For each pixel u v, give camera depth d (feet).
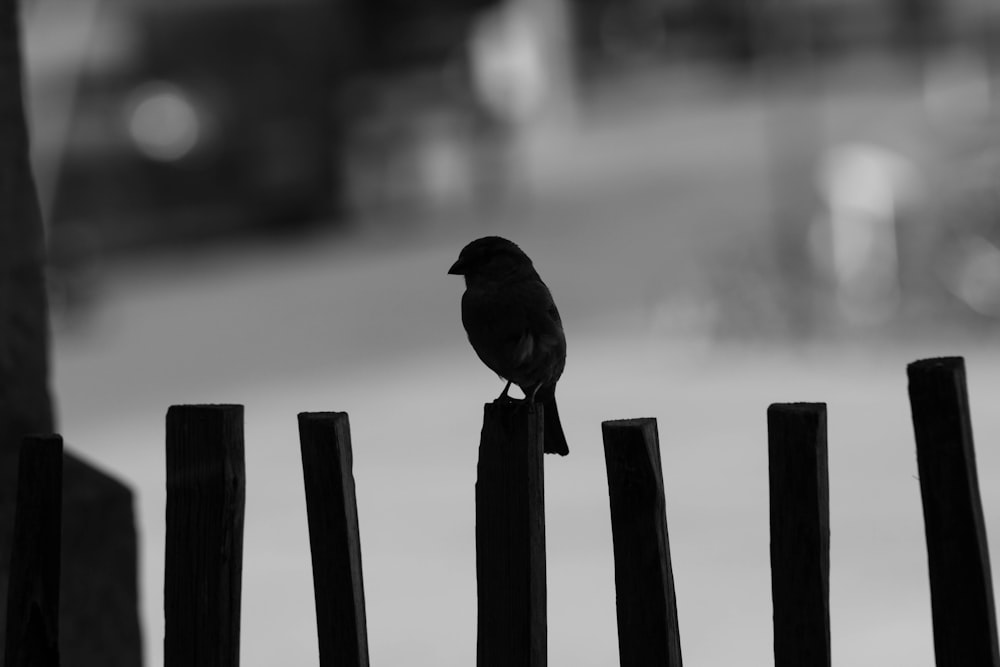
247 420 46.26
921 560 25.45
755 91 167.53
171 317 78.95
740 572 25.54
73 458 14.80
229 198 112.88
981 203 52.19
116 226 108.78
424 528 30.30
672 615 9.23
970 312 51.52
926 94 115.75
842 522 28.48
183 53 110.42
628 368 50.42
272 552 29.07
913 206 52.95
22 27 15.40
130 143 109.19
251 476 36.96
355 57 115.65
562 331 14.33
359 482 35.50
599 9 179.22
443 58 118.73
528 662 9.55
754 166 110.01
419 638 22.90
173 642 9.87
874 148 74.49
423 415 44.37
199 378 57.26
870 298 52.60
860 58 123.95
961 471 8.68
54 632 10.17
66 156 107.14
